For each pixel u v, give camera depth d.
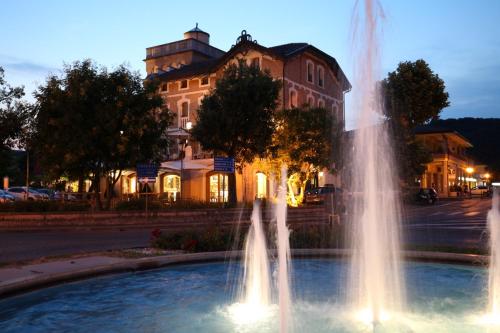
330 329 6.68
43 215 23.44
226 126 29.83
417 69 40.06
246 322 7.06
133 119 25.39
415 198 44.44
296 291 9.09
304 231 14.68
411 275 10.48
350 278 10.34
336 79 50.78
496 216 9.65
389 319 7.11
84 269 9.98
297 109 33.41
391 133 39.31
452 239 16.78
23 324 6.86
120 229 23.30
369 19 9.78
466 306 7.87
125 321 7.06
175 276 10.52
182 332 6.57
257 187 40.50
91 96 25.52
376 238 8.73
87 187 43.94
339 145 32.69
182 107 47.47
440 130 62.06
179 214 24.83
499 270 9.47
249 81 30.11
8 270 9.95
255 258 11.21
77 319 7.15
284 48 44.81
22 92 27.00
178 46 57.72
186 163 35.12
